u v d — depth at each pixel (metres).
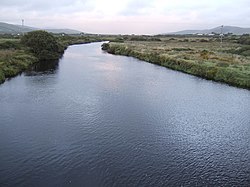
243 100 31.31
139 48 85.50
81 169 15.95
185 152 18.39
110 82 39.50
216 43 114.56
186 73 48.03
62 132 21.11
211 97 32.38
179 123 23.83
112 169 16.00
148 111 26.73
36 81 38.81
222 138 20.91
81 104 28.27
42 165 16.27
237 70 42.12
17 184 14.34
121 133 21.25
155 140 20.16
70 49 98.50
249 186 14.67
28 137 20.05
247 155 18.23
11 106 27.05
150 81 40.78
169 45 102.00
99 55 78.81
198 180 15.09
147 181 14.86
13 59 50.28
